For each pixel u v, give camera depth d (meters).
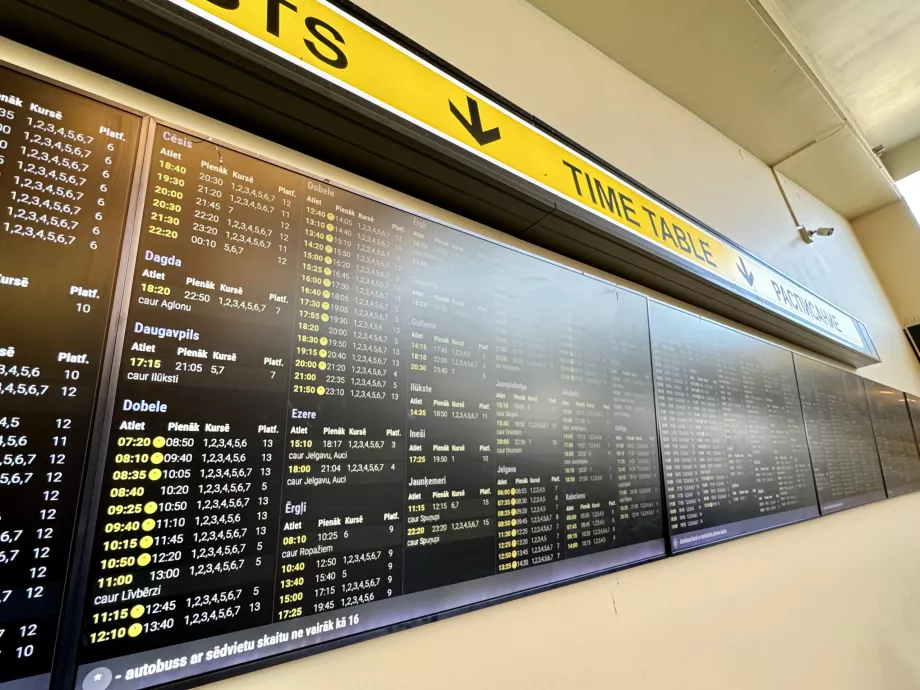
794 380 1.92
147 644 0.51
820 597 1.60
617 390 1.14
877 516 2.20
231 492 0.59
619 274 1.38
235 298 0.64
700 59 1.87
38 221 0.54
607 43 1.73
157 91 0.69
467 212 1.04
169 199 0.62
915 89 2.85
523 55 1.39
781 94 2.14
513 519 0.86
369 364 0.75
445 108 0.92
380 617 0.67
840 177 3.05
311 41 0.75
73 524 0.49
